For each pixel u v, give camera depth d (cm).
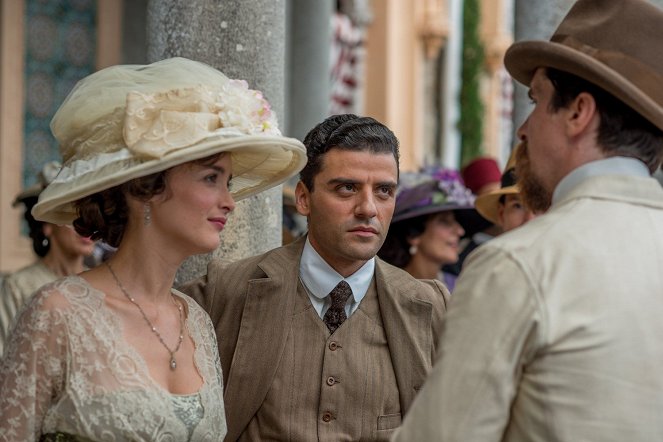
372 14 1667
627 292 227
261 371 322
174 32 402
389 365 327
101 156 285
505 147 2072
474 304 229
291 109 1255
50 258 530
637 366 223
